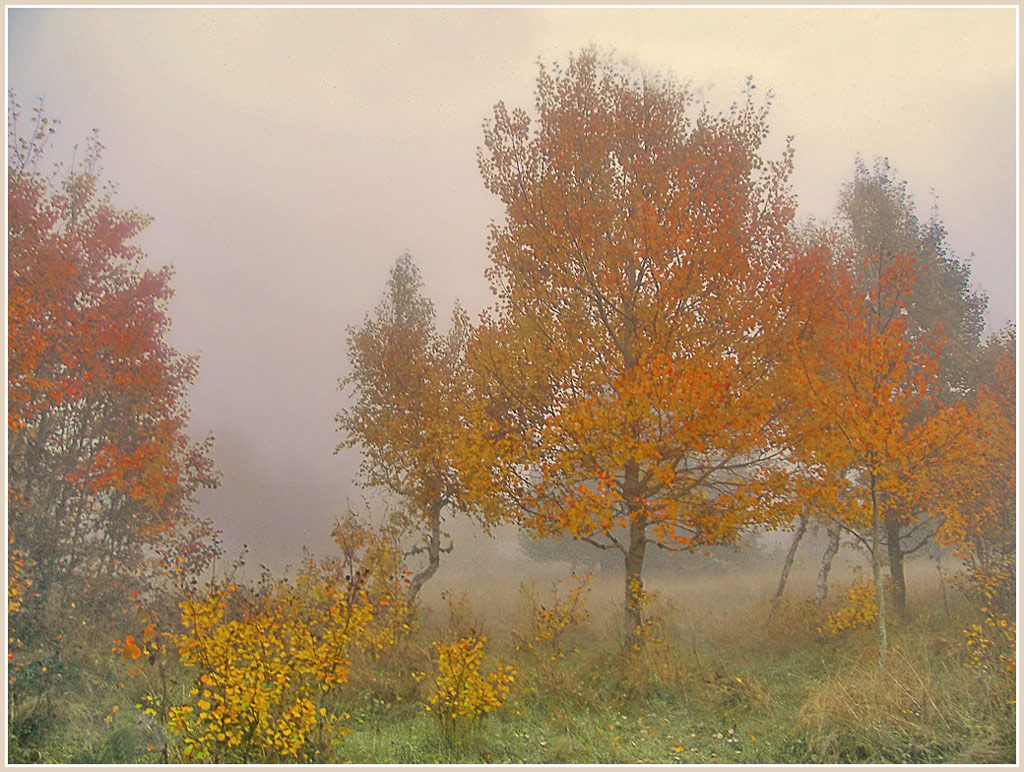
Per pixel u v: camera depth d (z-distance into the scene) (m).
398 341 11.73
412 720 6.75
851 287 8.43
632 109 9.12
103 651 7.75
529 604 10.19
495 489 8.68
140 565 9.73
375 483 11.34
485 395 9.45
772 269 8.48
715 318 8.47
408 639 9.17
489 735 6.37
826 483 8.16
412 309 11.94
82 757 5.47
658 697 7.47
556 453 8.42
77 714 6.11
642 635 8.46
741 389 7.97
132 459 9.73
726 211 8.48
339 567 9.77
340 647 5.87
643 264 8.80
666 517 7.86
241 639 5.65
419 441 11.25
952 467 8.87
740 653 9.12
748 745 6.02
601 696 7.50
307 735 5.68
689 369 7.81
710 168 8.72
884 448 7.57
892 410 7.41
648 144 9.05
